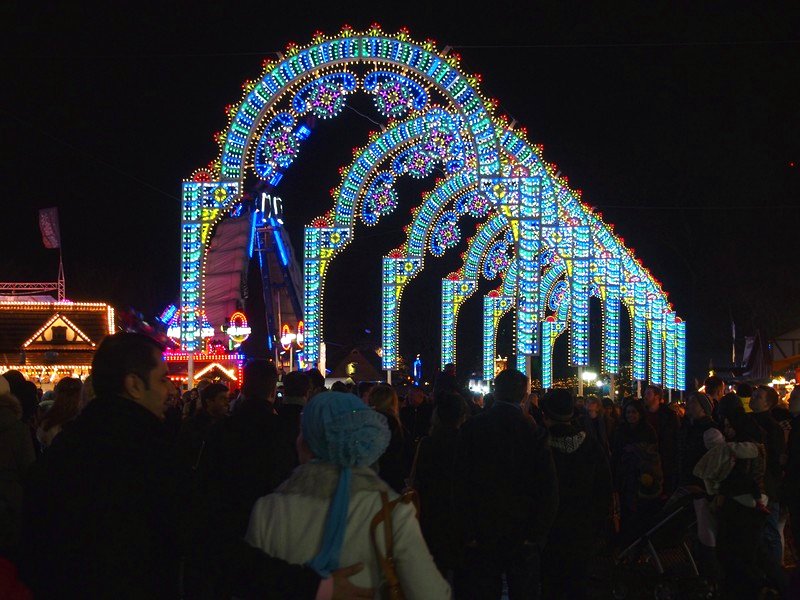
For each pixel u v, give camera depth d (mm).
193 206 19797
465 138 21062
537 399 13680
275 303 32844
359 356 40188
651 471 9406
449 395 7371
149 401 3354
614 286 32375
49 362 22906
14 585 3051
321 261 22844
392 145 22094
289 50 18953
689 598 8750
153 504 3057
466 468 6461
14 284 31859
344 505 3098
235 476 5715
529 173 21000
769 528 9125
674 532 8945
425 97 19312
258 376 6059
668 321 36969
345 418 3186
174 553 3109
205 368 26812
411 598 3094
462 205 28047
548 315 37938
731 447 8062
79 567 2957
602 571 10328
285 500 3148
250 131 19438
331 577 2973
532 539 6344
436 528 7074
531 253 20922
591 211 28062
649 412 10953
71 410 7109
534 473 6391
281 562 2979
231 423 5879
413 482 7215
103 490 3014
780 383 25672
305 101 19312
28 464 5828
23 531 3098
